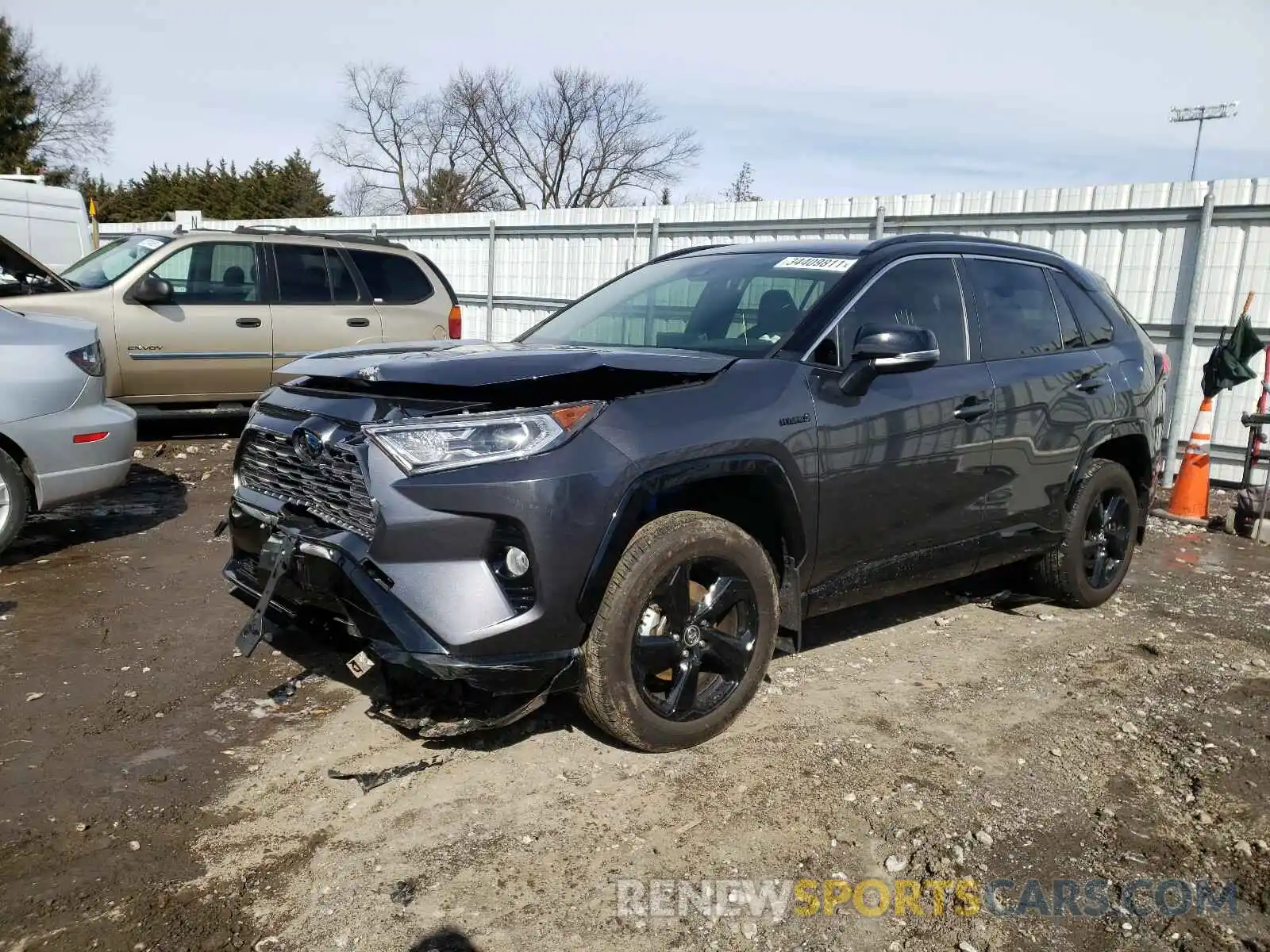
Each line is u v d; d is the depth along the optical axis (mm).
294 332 9055
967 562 4410
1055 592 5094
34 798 3041
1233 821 3100
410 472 2934
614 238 12734
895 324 3875
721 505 3654
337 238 9523
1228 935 2561
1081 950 2492
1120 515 5262
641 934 2502
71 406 5383
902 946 2494
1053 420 4602
